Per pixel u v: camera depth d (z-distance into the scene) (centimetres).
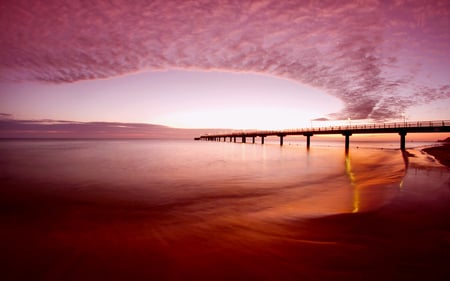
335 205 843
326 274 410
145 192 1153
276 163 2511
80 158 3031
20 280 429
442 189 955
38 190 1203
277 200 980
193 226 674
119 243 568
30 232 654
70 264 477
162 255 500
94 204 945
